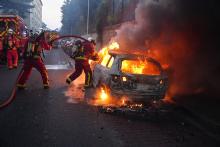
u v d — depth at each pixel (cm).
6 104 689
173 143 525
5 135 533
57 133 551
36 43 985
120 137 543
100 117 670
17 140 509
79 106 766
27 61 977
